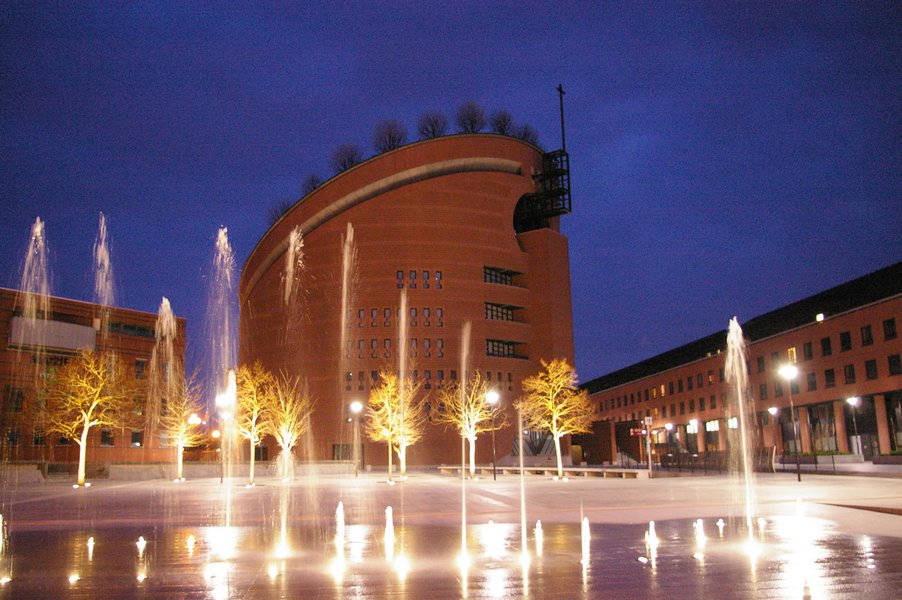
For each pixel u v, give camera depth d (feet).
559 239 333.62
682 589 33.83
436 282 304.30
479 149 322.55
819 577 36.17
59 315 223.51
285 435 199.52
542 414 212.43
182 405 187.21
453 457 287.69
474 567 40.47
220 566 41.88
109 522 68.54
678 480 142.20
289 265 322.55
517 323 317.22
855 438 215.92
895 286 200.95
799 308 247.91
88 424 156.66
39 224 198.29
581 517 67.72
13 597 33.99
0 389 210.38
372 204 309.83
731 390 285.84
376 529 60.23
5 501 102.17
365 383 294.46
